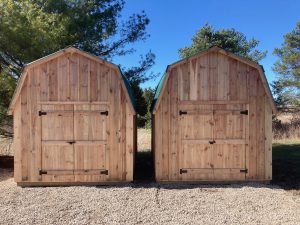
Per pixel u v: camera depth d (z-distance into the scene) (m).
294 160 11.75
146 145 16.92
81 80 8.32
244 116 8.48
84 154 8.35
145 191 7.68
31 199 7.01
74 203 6.71
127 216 5.94
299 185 8.42
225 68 8.48
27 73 8.27
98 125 8.36
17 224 5.53
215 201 6.87
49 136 8.30
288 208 6.42
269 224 5.54
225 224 5.54
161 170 8.47
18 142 8.26
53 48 11.16
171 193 7.52
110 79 8.36
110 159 8.38
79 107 8.33
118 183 8.38
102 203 6.71
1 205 6.56
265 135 8.51
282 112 24.11
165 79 8.42
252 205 6.60
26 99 8.27
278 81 23.97
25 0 11.70
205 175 8.46
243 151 8.48
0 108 10.89
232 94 8.47
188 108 8.48
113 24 14.66
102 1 14.93
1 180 9.03
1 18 10.25
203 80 8.46
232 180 8.48
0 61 11.09
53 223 5.58
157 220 5.73
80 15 13.41
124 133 8.38
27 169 8.28
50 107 8.30
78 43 13.27
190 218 5.84
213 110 8.47
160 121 8.46
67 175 8.33
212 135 8.47
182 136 8.48
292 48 24.20
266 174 8.51
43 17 11.65
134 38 15.05
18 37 10.17
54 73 8.30
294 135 18.58
